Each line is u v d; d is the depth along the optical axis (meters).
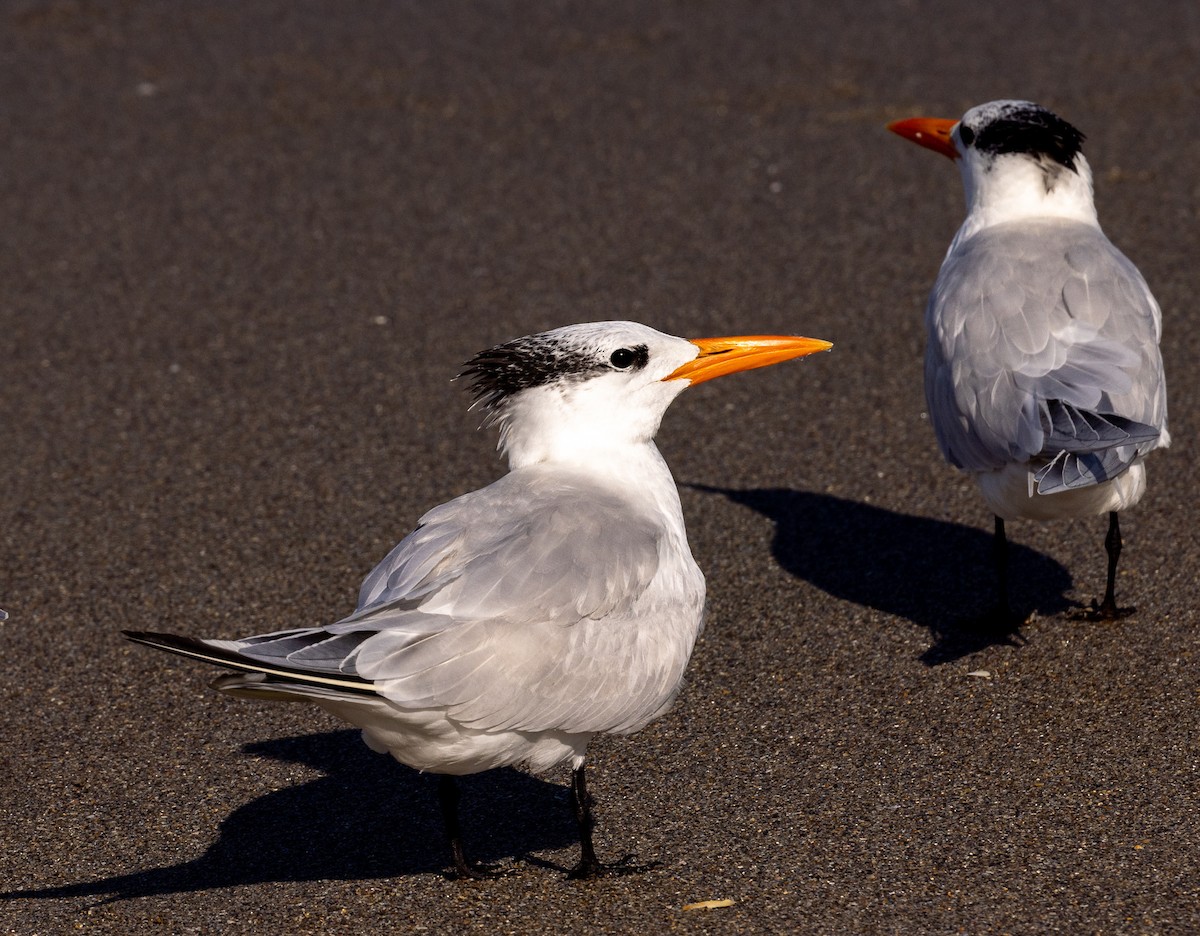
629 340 9.15
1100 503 10.47
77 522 13.23
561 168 20.67
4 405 15.36
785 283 17.14
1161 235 17.59
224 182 20.81
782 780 9.52
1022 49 23.62
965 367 10.85
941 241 17.89
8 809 9.56
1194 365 14.76
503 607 8.04
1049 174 12.16
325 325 16.81
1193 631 10.90
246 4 28.03
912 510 13.00
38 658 11.29
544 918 8.37
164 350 16.39
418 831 9.30
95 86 24.36
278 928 8.35
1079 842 8.67
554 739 8.41
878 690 10.50
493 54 25.03
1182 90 21.61
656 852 8.91
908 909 8.16
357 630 7.70
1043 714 10.09
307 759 10.09
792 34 25.03
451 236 18.91
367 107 23.16
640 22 26.16
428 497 13.43
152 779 9.88
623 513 8.75
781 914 8.22
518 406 9.16
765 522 12.94
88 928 8.37
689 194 19.62
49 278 18.20
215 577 12.34
